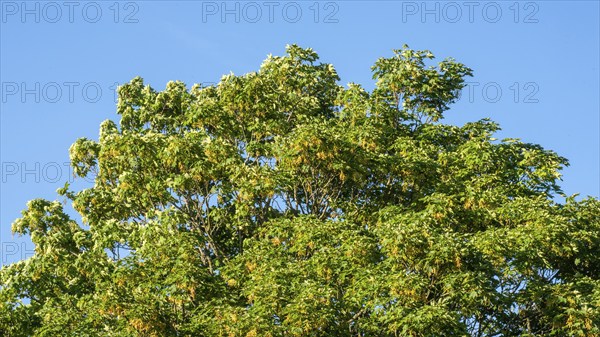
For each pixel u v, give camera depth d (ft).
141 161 122.42
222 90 130.21
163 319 102.27
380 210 113.91
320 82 139.33
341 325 99.96
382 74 134.31
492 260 101.55
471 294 95.66
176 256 108.27
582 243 107.55
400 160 118.21
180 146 118.62
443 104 134.21
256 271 104.99
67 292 115.44
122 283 106.63
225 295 105.50
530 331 104.58
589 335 97.35
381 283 97.14
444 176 120.78
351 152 117.91
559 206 114.52
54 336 102.63
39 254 118.62
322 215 119.44
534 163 121.80
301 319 95.81
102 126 132.57
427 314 91.97
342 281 102.63
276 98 127.95
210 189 121.70
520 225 107.24
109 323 104.83
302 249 107.96
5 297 113.19
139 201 122.31
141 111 134.82
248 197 113.60
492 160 120.78
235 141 128.16
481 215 111.14
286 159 116.16
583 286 103.81
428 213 107.86
